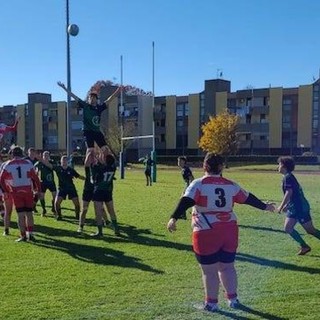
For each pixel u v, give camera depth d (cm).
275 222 1365
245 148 8088
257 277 766
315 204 1817
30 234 1077
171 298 655
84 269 814
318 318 582
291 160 915
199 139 8019
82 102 1138
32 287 706
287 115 7769
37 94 9612
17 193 1059
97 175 1119
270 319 579
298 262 870
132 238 1105
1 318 577
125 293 677
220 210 584
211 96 8338
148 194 2277
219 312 602
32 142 9606
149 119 8312
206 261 593
